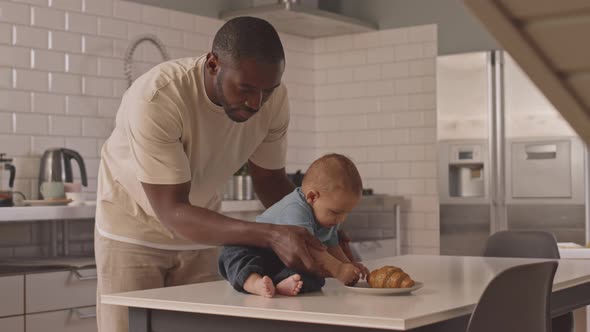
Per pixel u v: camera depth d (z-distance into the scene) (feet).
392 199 17.89
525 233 10.69
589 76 1.16
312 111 19.93
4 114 13.47
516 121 16.84
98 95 14.88
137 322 6.16
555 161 16.48
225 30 6.37
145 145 6.61
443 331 5.31
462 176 17.75
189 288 6.60
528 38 1.12
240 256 6.24
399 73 18.80
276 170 8.45
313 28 18.65
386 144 18.97
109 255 7.62
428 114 18.39
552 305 6.91
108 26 15.08
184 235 6.50
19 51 13.69
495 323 5.49
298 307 5.40
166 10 16.25
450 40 18.31
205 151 7.36
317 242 6.00
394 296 5.95
